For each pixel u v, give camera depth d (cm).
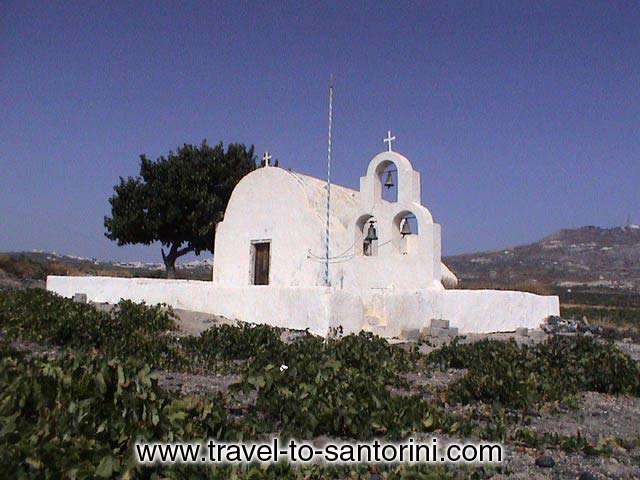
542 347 1269
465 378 998
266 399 771
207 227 3366
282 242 2261
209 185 3503
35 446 480
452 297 1881
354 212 2330
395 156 2036
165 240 3516
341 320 1603
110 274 4494
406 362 1216
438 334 1728
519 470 635
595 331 2234
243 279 2370
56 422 540
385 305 1734
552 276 9612
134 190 3403
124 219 3356
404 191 2000
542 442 727
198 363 1155
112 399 628
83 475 475
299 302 1636
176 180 3406
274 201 2316
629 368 1091
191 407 666
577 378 1091
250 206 2400
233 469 550
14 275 3847
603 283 8600
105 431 563
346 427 717
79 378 636
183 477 528
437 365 1238
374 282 2011
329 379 840
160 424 589
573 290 6900
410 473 580
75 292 2447
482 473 619
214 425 652
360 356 1134
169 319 1568
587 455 691
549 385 977
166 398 665
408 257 1958
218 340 1262
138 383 654
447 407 901
